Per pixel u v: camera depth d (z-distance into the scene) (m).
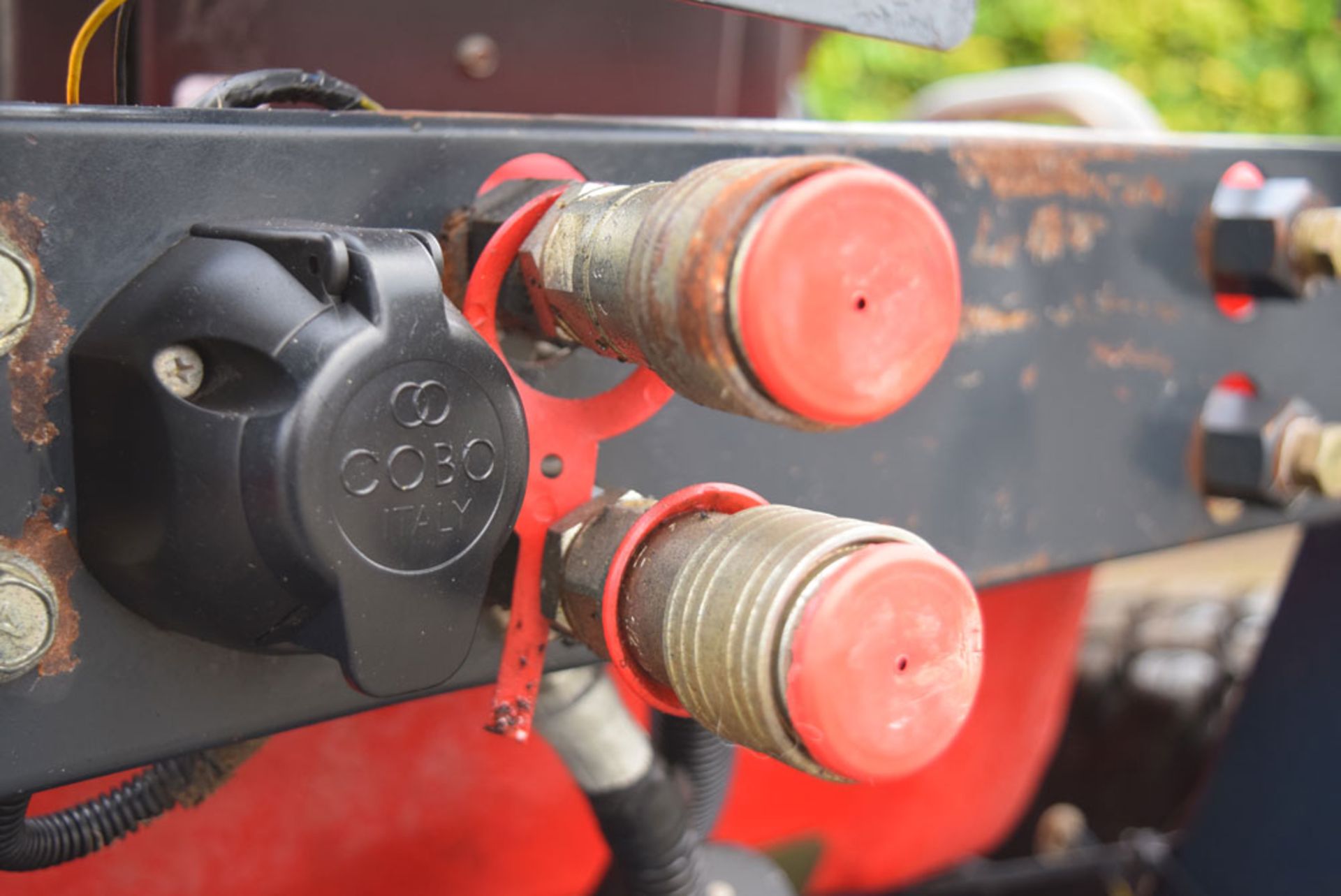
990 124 0.42
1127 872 0.74
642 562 0.32
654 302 0.29
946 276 0.30
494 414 0.31
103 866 0.45
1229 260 0.45
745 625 0.29
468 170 0.34
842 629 0.29
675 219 0.29
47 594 0.31
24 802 0.34
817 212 0.28
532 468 0.33
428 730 0.49
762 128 0.38
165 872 0.45
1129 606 0.89
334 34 0.46
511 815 0.52
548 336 0.33
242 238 0.30
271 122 0.32
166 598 0.31
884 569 0.29
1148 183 0.44
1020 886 0.73
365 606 0.30
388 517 0.30
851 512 0.41
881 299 0.29
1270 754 0.66
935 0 0.34
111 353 0.30
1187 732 0.79
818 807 0.64
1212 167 0.45
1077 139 0.43
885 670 0.29
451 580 0.31
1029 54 2.31
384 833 0.49
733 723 0.30
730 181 0.29
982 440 0.43
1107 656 0.83
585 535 0.33
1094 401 0.45
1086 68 0.72
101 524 0.31
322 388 0.29
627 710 0.40
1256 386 0.47
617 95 0.51
